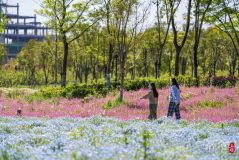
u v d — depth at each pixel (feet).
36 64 311.68
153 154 20.56
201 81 125.90
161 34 234.58
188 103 91.56
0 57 323.16
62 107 97.60
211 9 142.82
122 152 20.30
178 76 131.95
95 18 138.92
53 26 141.18
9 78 284.41
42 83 321.73
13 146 29.25
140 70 314.14
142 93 112.88
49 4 135.95
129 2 104.37
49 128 44.19
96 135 32.42
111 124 50.96
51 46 249.34
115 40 126.41
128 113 81.76
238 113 76.38
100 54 223.51
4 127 46.50
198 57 285.84
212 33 262.06
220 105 88.58
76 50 254.88
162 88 121.49
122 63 103.40
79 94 120.26
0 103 108.17
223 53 285.43
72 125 49.11
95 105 96.84
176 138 33.19
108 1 133.80
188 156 21.49
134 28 112.27
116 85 130.82
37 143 31.65
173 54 281.74
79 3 137.08
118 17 106.63
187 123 59.00
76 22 140.36
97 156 19.27
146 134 25.16
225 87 118.01
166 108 87.35
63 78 145.18
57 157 20.52
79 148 23.20
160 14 145.28
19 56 318.24
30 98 117.19
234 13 143.95
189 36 239.09
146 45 242.78
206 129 46.47
